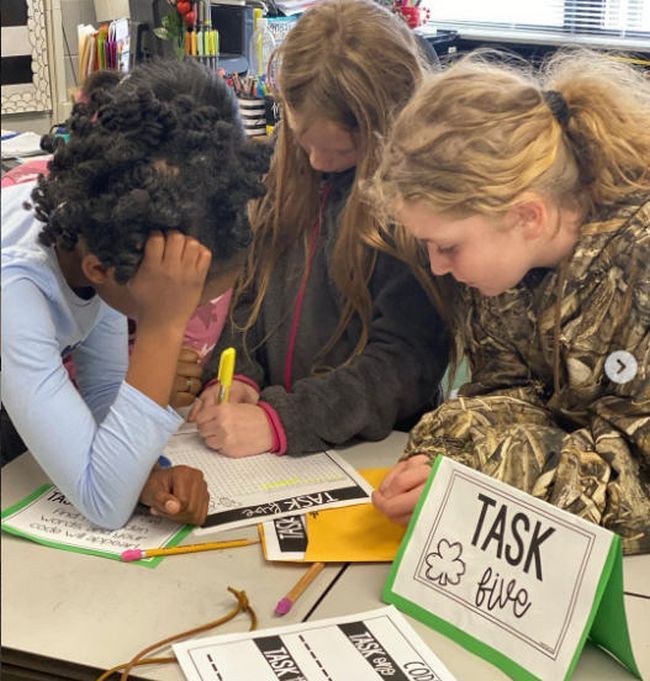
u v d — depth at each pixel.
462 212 1.13
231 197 1.13
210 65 2.36
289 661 0.96
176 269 1.11
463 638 1.01
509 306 1.30
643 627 1.02
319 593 1.08
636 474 1.15
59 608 1.04
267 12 2.55
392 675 0.95
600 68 1.28
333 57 1.39
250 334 1.60
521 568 1.00
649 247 1.16
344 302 1.53
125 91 1.12
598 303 1.20
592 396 1.24
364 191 1.32
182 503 1.19
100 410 1.36
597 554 0.94
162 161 1.09
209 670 0.94
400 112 1.26
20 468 1.33
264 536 1.17
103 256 1.10
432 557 1.06
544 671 0.95
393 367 1.46
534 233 1.18
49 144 1.18
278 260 1.58
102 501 1.17
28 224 1.17
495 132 1.13
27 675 0.98
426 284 1.45
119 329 1.38
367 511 1.24
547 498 1.14
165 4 2.35
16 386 1.14
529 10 3.72
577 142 1.20
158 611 1.04
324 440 1.40
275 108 2.07
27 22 1.95
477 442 1.21
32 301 1.13
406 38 1.44
